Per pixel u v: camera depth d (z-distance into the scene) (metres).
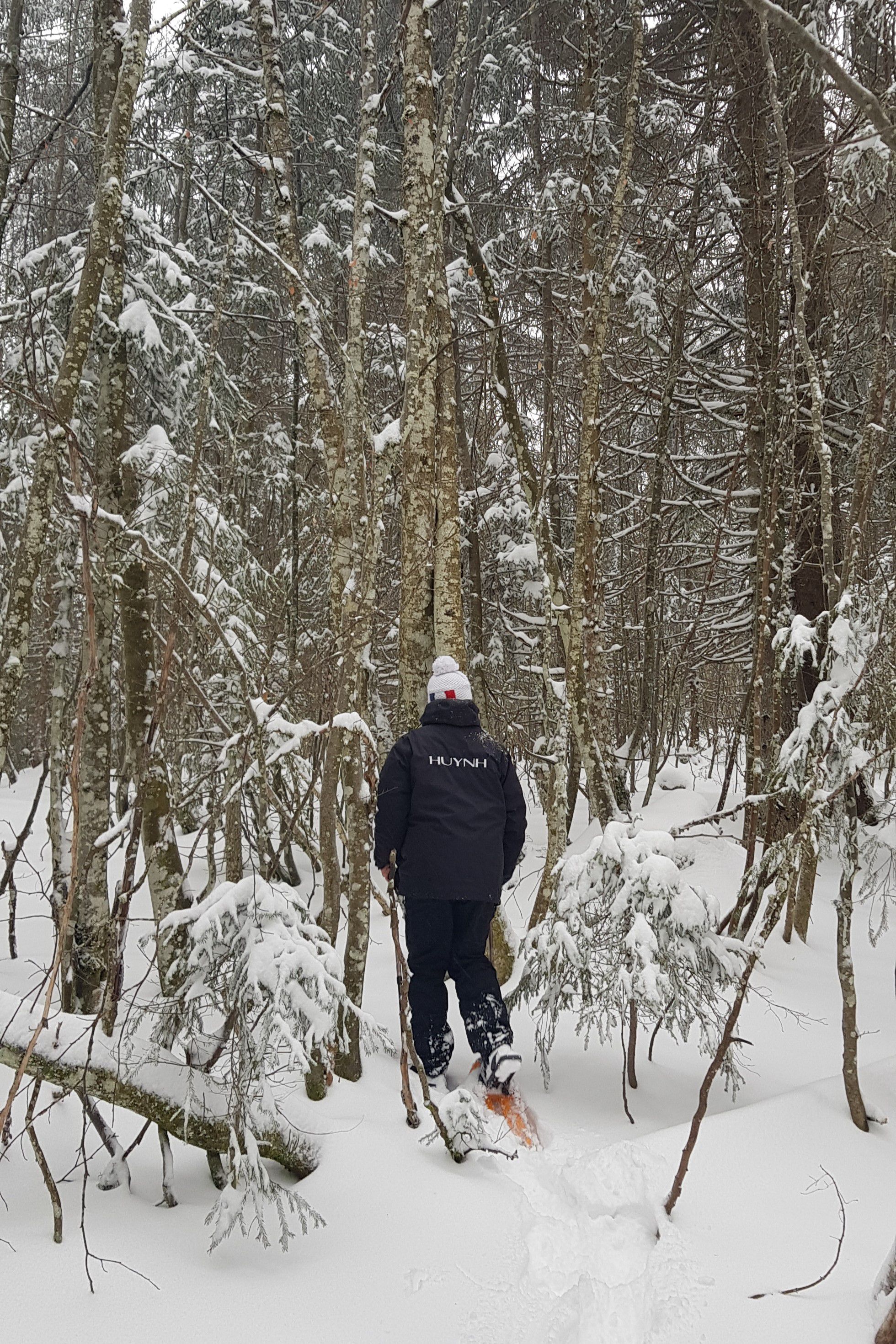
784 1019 3.53
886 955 4.43
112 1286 1.63
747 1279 1.85
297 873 5.08
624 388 7.48
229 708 4.61
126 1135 2.21
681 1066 3.03
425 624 3.66
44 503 2.30
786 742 2.97
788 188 3.04
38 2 8.81
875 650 2.68
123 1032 1.91
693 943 2.67
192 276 5.19
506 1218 2.00
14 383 2.27
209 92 7.78
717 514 7.16
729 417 7.49
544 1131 2.54
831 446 6.07
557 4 7.25
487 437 6.61
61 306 3.70
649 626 7.10
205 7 5.38
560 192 6.61
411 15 3.58
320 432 3.75
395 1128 2.37
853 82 1.08
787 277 5.05
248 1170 1.74
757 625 4.34
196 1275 1.70
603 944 2.73
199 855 5.05
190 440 4.80
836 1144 2.44
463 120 6.19
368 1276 1.75
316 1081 2.41
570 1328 1.64
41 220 6.42
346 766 2.90
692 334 8.34
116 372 3.16
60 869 3.03
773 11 1.10
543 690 4.26
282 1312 1.62
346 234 8.88
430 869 2.81
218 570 4.20
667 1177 2.22
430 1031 2.79
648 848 2.76
